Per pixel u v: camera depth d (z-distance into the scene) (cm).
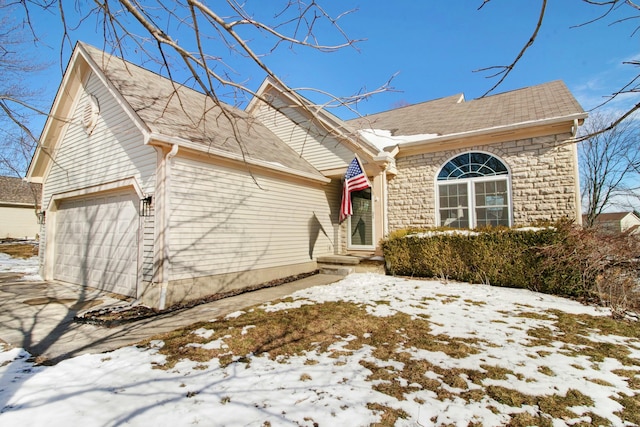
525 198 832
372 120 1382
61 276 919
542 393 297
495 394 296
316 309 580
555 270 687
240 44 264
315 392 297
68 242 909
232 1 255
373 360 366
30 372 343
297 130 1153
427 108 1338
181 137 628
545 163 813
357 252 1088
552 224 730
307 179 985
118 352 394
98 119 787
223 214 725
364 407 274
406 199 1005
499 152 874
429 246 857
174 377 327
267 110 1241
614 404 281
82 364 359
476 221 898
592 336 443
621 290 586
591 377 327
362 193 1100
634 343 419
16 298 698
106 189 746
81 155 844
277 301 650
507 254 754
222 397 289
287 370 343
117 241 729
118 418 257
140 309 580
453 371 339
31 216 2512
